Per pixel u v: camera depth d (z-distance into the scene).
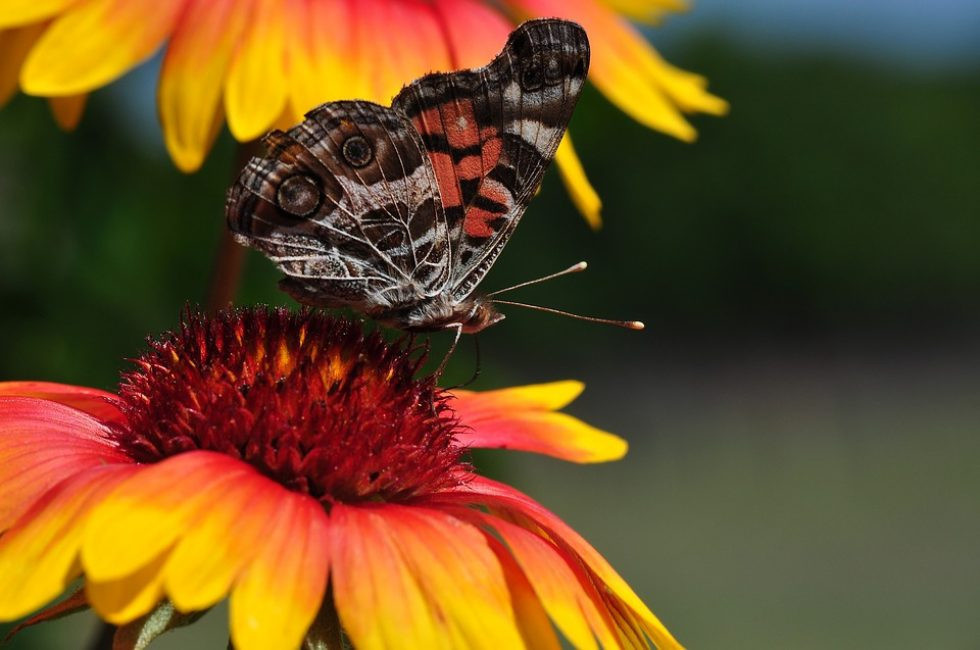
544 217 1.31
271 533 0.28
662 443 1.13
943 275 1.56
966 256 1.57
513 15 0.35
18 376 0.35
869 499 1.04
